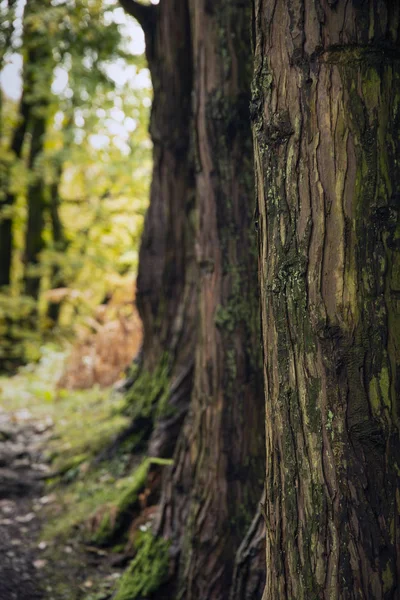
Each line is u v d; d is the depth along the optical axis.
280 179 1.69
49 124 11.02
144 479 3.88
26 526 4.13
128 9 4.14
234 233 3.00
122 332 6.99
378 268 1.55
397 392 1.54
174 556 3.18
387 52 1.59
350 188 1.58
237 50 3.02
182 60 4.09
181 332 4.39
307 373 1.64
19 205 12.43
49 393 6.82
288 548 1.72
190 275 4.34
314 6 1.63
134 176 9.45
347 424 1.57
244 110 3.01
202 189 3.09
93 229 11.41
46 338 10.30
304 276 1.63
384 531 1.54
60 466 4.86
